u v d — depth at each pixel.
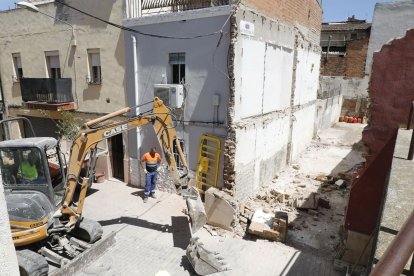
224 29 9.23
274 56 11.84
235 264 7.61
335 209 10.59
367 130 6.07
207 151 10.41
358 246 7.02
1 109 16.58
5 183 7.41
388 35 27.89
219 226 9.27
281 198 10.90
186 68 10.26
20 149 7.21
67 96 13.34
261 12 10.43
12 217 6.69
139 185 12.30
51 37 13.60
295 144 16.23
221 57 9.46
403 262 1.07
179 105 10.31
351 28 32.03
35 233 6.89
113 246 8.30
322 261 7.72
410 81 5.39
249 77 10.19
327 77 31.09
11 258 2.27
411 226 1.11
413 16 26.55
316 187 12.58
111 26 11.66
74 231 8.10
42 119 15.67
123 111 8.34
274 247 8.33
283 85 13.29
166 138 8.28
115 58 11.86
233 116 9.53
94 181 12.71
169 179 11.59
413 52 5.23
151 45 10.81
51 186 7.44
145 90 11.38
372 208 6.62
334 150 18.89
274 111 12.75
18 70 15.65
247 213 9.86
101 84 12.53
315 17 16.91
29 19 14.10
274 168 13.55
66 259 7.09
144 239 8.67
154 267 7.49
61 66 13.62
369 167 6.40
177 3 10.71
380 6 27.70
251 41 9.95
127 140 12.23
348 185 12.77
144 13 11.60
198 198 8.31
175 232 9.05
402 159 3.55
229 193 9.82
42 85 13.16
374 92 5.76
